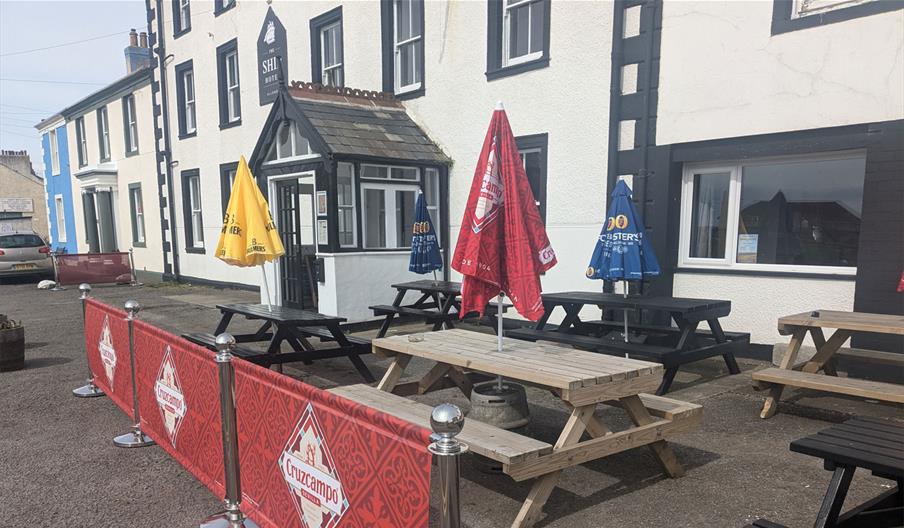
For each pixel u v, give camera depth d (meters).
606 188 7.02
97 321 5.20
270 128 9.09
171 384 3.62
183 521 3.09
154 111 15.45
